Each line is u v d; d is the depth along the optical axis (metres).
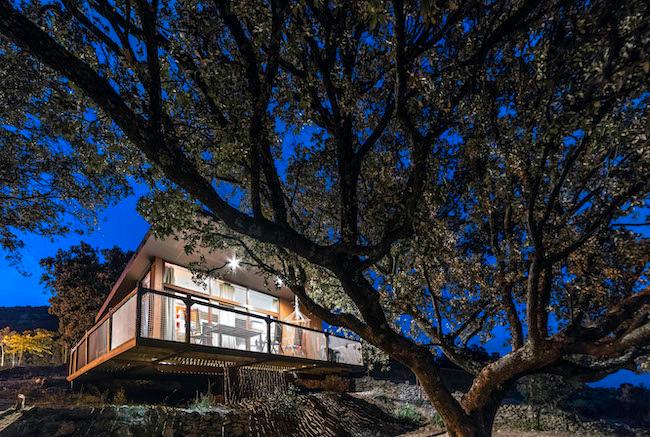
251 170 4.65
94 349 13.55
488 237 7.87
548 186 5.96
